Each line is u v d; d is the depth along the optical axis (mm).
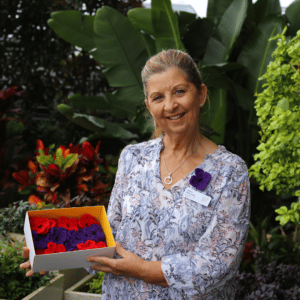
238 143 4398
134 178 1204
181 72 1084
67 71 5391
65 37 4477
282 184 2082
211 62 3842
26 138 5316
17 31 5359
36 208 2410
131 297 1156
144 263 1095
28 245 1189
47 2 5234
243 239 1101
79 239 1205
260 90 3740
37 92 5480
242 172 1120
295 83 2055
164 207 1128
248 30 4391
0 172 3725
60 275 2141
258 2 4555
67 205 2561
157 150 1218
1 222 2320
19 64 5438
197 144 1204
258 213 4000
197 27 4363
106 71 4254
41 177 2705
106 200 2896
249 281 2203
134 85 4262
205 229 1093
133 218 1160
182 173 1160
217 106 3707
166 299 1116
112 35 4070
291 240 2926
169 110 1086
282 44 2062
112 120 5344
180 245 1096
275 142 1861
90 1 4836
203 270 1044
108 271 1153
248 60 3764
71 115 3922
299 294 2055
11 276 2000
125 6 5133
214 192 1099
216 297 1124
